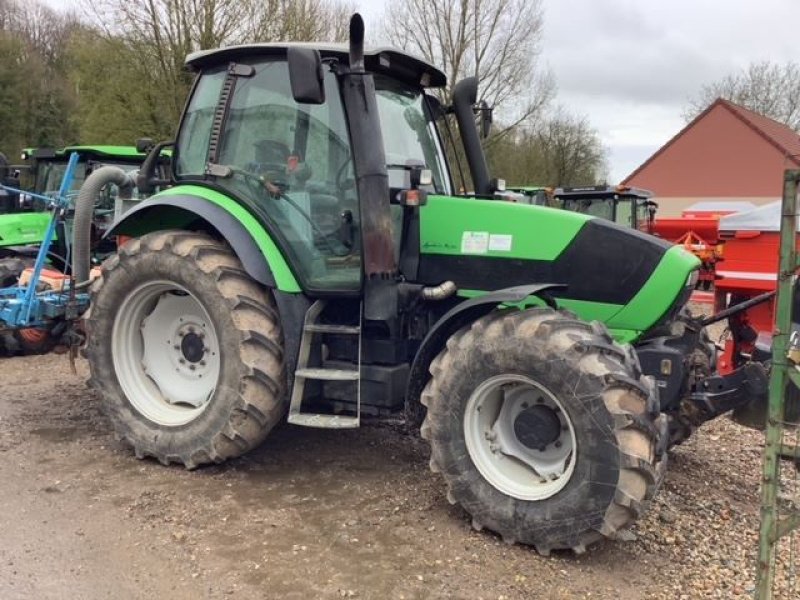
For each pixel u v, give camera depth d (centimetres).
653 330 377
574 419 312
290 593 290
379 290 382
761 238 512
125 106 1756
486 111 503
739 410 362
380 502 378
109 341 441
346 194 393
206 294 399
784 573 313
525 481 335
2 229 828
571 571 312
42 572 303
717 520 368
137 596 287
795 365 241
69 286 610
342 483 403
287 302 403
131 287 429
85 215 548
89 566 309
